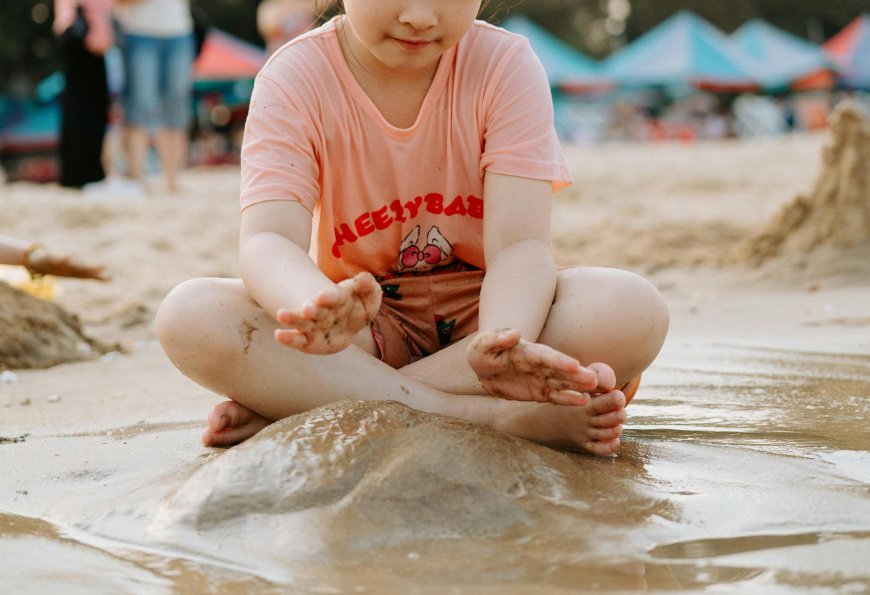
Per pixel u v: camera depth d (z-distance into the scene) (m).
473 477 1.53
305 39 2.09
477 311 2.21
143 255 5.84
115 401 2.62
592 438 1.81
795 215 5.11
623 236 6.14
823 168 5.17
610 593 1.25
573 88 24.06
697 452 1.87
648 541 1.41
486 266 2.03
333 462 1.55
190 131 18.62
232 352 1.90
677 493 1.60
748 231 6.10
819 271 4.64
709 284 4.70
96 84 8.19
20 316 3.33
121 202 7.74
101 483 1.80
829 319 3.65
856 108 5.12
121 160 9.95
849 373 2.66
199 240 6.31
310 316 1.56
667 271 5.09
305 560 1.37
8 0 21.97
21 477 1.87
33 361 3.23
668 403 2.35
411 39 1.85
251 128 2.03
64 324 3.46
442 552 1.38
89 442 2.12
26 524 1.61
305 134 2.02
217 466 1.58
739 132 24.41
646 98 25.20
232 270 5.47
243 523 1.48
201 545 1.44
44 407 2.57
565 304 1.91
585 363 1.90
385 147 2.07
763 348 3.10
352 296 1.57
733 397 2.40
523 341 1.62
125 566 1.40
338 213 2.13
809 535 1.43
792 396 2.39
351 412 1.67
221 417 1.97
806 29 35.50
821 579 1.28
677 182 9.95
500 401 1.90
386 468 1.53
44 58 22.89
